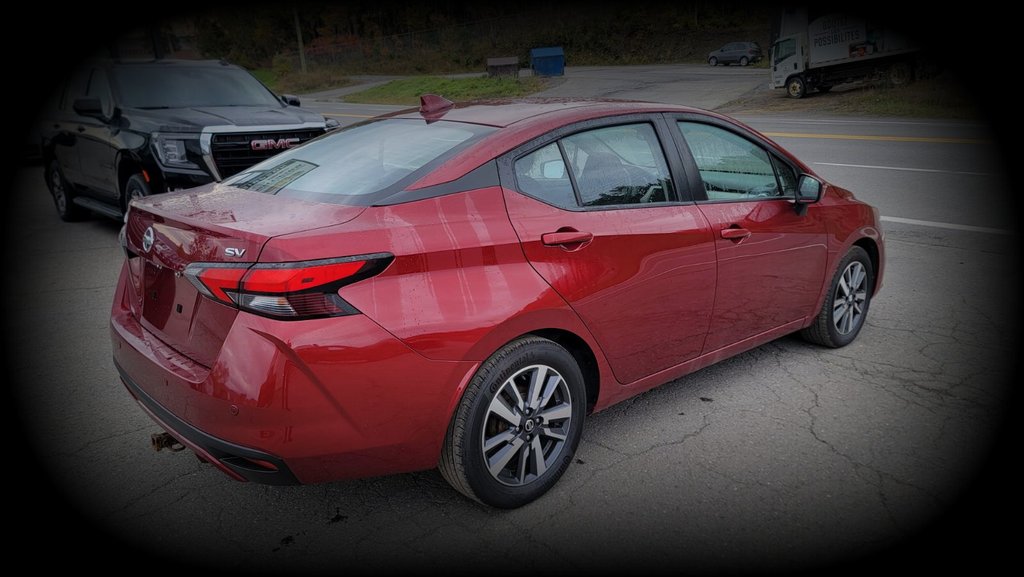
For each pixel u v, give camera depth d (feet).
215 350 7.59
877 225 14.28
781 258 11.85
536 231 8.64
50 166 27.81
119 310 9.79
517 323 8.27
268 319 7.11
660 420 11.27
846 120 64.90
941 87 75.92
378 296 7.45
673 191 10.43
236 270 7.20
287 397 7.10
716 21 195.72
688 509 8.91
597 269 9.11
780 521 8.66
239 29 249.14
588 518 8.75
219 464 7.69
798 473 9.71
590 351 9.34
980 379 12.67
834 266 13.17
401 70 193.57
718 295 10.89
